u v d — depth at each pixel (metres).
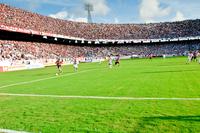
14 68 50.00
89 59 83.88
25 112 12.34
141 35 103.50
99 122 10.04
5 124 10.29
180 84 19.88
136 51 100.88
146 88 18.62
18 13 76.69
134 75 29.41
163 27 106.06
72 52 88.69
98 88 19.84
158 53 99.00
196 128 8.77
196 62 51.66
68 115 11.40
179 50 99.00
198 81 21.17
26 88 21.70
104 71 38.28
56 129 9.36
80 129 9.26
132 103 13.44
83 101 14.66
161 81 22.39
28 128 9.64
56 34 79.50
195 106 12.01
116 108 12.38
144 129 8.92
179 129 8.75
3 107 13.77
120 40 100.69
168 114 10.71
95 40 97.56
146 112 11.26
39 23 81.44
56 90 19.69
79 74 34.72
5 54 58.47
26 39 74.94
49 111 12.35
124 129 9.02
